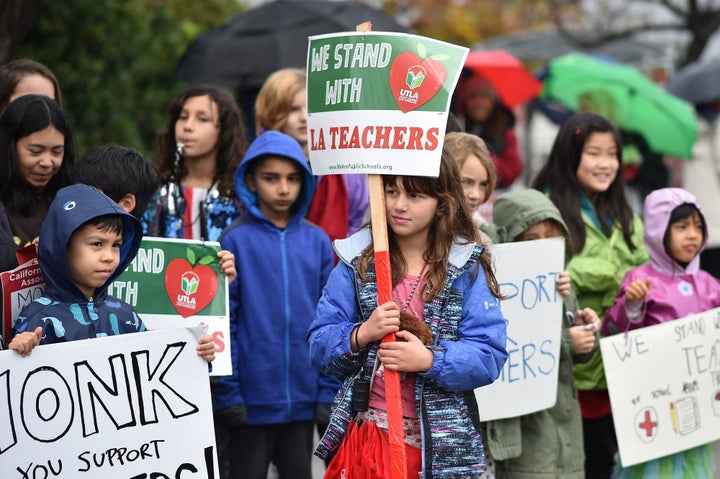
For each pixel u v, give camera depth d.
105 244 13.45
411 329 12.94
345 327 13.27
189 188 18.81
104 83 39.28
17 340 12.64
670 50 67.88
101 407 13.19
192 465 13.70
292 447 17.27
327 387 17.38
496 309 13.52
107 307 13.90
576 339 17.31
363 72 13.18
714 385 18.34
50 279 13.41
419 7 72.00
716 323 18.45
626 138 37.25
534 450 17.11
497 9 73.38
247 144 19.39
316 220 20.11
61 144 15.63
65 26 38.03
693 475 18.50
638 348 17.84
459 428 13.08
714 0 66.12
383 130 13.14
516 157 33.47
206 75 31.64
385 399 13.21
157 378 13.55
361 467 12.94
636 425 17.73
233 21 32.97
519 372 16.61
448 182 13.53
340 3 32.62
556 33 58.62
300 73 21.00
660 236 18.61
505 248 16.62
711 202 34.25
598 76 36.94
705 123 36.47
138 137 40.41
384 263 13.05
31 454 12.77
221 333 15.89
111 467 13.23
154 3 43.28
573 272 19.08
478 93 33.03
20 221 15.59
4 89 17.84
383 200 13.21
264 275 17.17
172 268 15.81
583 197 19.81
